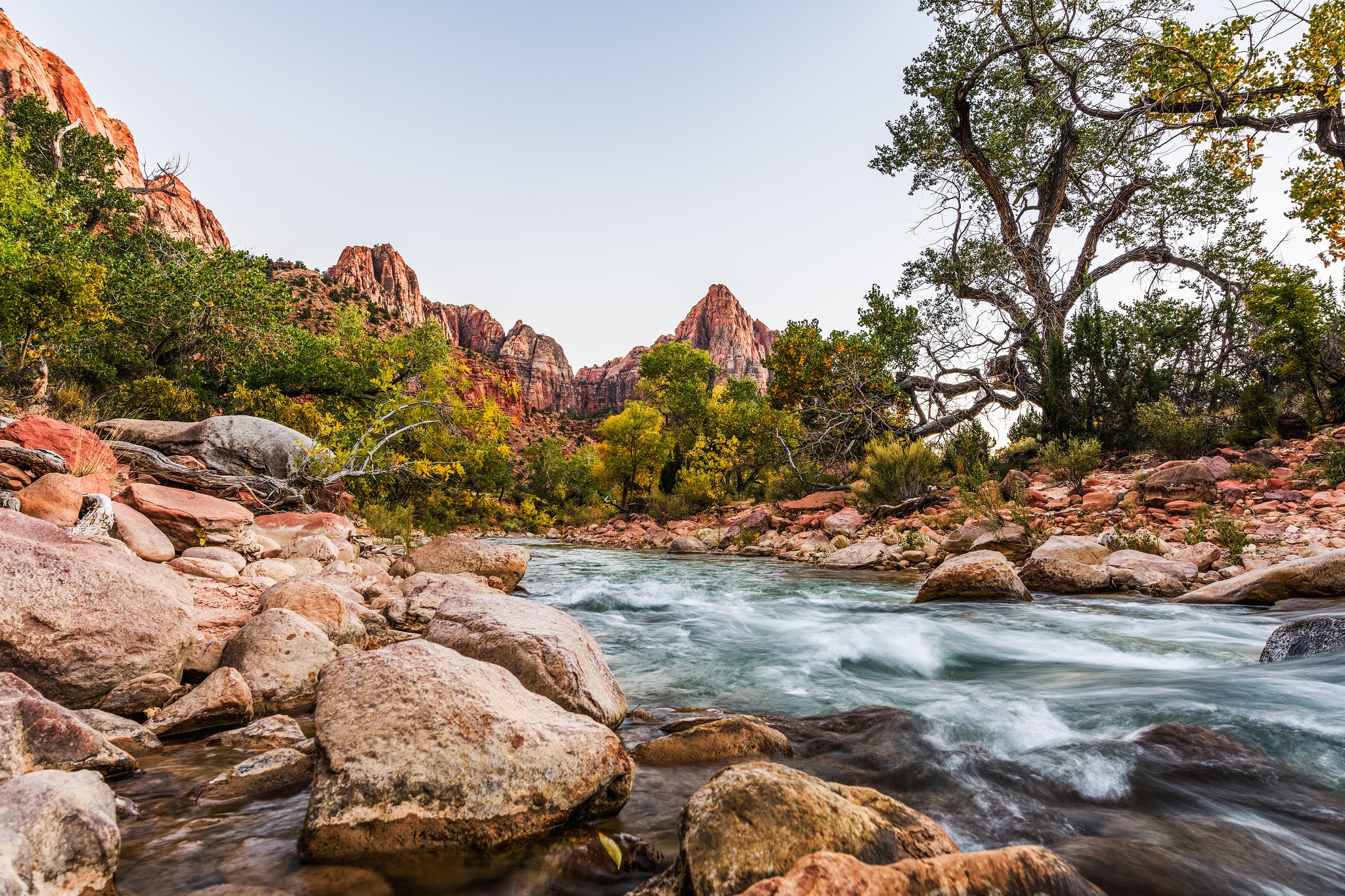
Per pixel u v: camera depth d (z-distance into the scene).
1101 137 19.17
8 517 3.97
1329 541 8.86
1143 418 16.00
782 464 26.25
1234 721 3.60
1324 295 16.81
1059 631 6.64
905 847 1.97
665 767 3.08
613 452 35.31
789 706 4.34
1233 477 13.12
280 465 11.95
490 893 2.01
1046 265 22.64
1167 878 2.10
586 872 2.14
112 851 1.96
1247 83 14.11
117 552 4.17
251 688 3.78
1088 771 3.01
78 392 14.09
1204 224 21.70
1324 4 12.97
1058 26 19.05
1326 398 16.02
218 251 20.73
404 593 7.28
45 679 3.31
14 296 12.89
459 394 25.44
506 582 9.15
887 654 5.90
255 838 2.31
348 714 2.56
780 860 1.78
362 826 2.23
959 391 22.62
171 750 3.14
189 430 11.63
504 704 2.76
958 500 15.55
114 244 21.72
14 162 14.57
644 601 9.10
